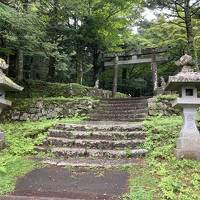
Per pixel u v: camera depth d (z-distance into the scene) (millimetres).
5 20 10023
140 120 10375
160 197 4562
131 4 16875
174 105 6695
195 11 13266
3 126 9742
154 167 5879
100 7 15953
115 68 19266
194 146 6168
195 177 5152
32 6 12898
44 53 12328
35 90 14102
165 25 16031
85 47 17156
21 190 5039
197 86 6395
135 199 4480
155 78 17438
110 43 17641
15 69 15523
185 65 6414
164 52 17281
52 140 7754
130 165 6215
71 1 13352
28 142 7832
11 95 13266
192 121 6344
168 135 7500
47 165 6406
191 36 12891
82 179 5539
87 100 12078
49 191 4988
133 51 18625
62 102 11836
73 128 8453
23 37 11180
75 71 18734
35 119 11570
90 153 7070
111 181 5387
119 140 7555
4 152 7055
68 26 15391
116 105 12648
